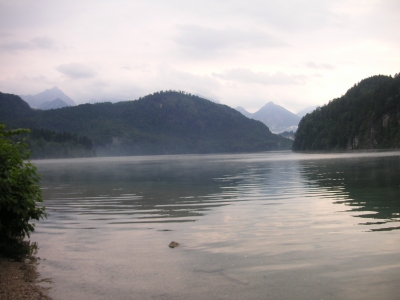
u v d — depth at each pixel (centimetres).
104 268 777
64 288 678
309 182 2397
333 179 2558
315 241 925
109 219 1295
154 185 2542
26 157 1052
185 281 692
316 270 728
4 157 975
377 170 3303
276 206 1466
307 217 1220
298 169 3928
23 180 991
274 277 698
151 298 624
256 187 2205
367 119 16525
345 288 643
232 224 1152
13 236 1051
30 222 1267
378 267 732
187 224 1173
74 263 817
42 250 926
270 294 627
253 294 629
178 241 967
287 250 859
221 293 636
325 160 6212
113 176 3619
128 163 8238
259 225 1125
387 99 15750
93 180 3120
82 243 980
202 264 781
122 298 628
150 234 1053
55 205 1659
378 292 625
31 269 786
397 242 891
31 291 666
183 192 2061
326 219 1177
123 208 1529
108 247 931
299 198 1669
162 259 822
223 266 766
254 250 867
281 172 3531
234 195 1861
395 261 762
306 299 606
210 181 2755
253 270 738
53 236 1066
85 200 1809
